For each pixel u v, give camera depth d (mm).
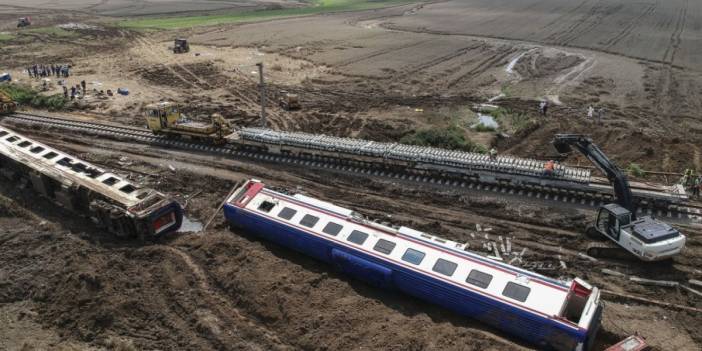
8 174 31016
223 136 37625
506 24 101688
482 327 18938
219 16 119000
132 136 40469
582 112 46875
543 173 28203
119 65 67875
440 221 26922
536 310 17422
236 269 21750
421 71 64312
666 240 21594
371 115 46531
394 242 21172
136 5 138750
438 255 20219
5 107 46406
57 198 27578
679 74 60344
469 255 19953
